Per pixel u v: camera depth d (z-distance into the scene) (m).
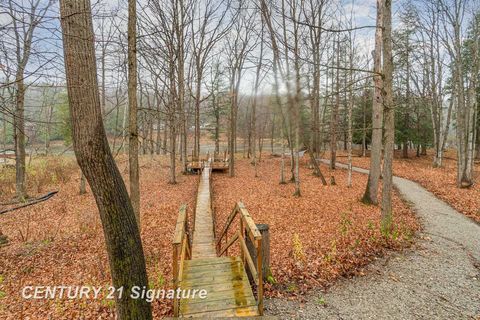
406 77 27.12
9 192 12.50
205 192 14.05
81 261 6.34
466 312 4.12
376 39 10.17
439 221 8.79
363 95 26.41
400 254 6.16
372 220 8.81
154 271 5.61
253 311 3.62
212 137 44.31
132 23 5.31
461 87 14.96
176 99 15.62
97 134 2.49
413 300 4.41
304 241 7.02
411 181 16.56
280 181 16.27
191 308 3.65
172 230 8.49
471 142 14.44
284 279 4.95
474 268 5.50
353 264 5.59
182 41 15.65
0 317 4.27
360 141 31.64
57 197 12.48
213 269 4.61
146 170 20.58
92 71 2.49
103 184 2.55
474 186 13.78
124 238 2.68
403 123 27.97
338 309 4.17
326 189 14.37
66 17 2.39
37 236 8.00
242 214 4.42
